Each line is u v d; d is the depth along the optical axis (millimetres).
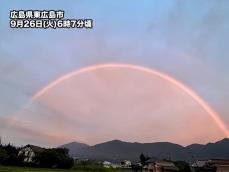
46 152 107438
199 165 106125
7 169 72000
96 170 106688
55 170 88438
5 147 114312
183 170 109938
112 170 110750
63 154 111188
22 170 72000
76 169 107688
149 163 124188
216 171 89000
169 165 112125
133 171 128000
